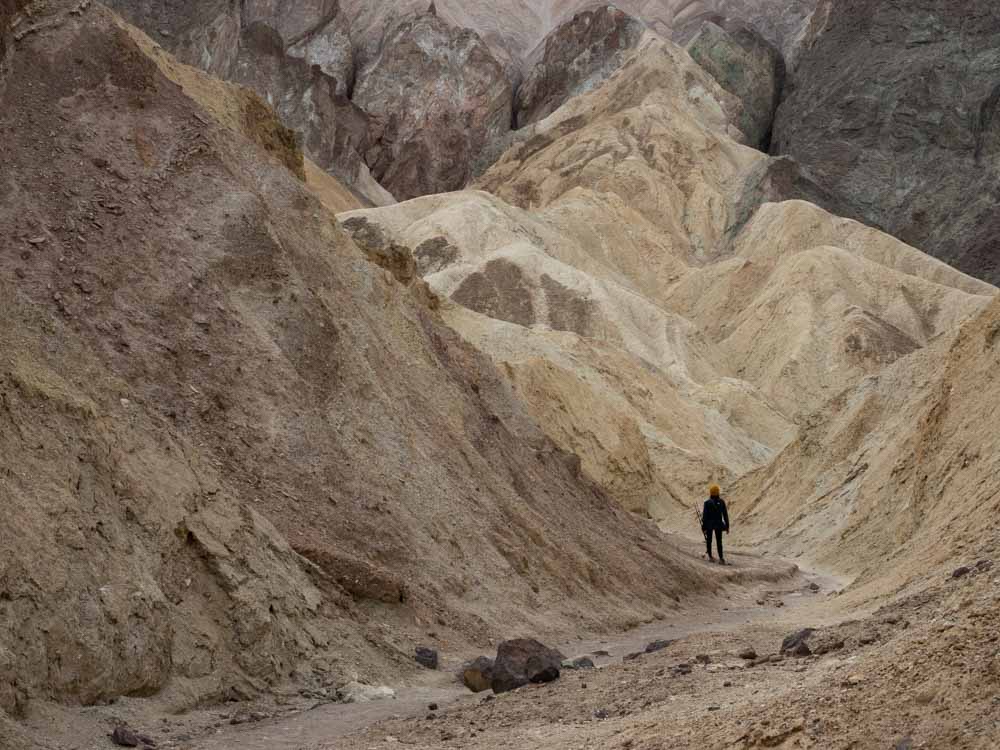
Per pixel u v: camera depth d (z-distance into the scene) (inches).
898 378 1600.6
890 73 5191.9
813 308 3651.6
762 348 3617.1
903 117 5073.8
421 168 5452.8
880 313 3727.9
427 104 5585.6
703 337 3565.5
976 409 872.3
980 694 216.8
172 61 908.6
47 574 351.9
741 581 1038.4
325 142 4825.3
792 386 3385.8
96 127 661.9
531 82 6077.8
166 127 698.2
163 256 624.1
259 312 651.5
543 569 733.3
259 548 466.0
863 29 5442.9
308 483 588.4
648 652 526.6
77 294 569.9
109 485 406.3
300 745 343.6
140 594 380.5
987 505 621.9
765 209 4446.4
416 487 664.4
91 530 380.8
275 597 448.1
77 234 597.6
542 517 827.4
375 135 5487.2
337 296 768.9
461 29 5846.5
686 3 7253.9
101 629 358.3
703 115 5452.8
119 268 598.2
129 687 365.4
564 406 1925.4
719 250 4539.9
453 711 386.3
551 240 3981.3
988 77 5044.3
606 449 1934.1
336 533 570.3
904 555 777.6
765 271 4087.1
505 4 7391.7
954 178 4921.3
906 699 229.6
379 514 607.2
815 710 243.1
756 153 5196.9
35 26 674.8
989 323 938.7
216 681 400.5
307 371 655.1
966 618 249.4
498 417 964.6
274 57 4766.2
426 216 3961.6
